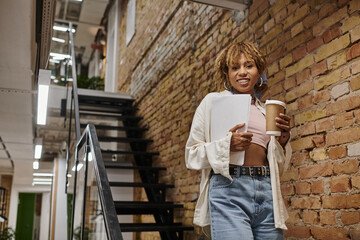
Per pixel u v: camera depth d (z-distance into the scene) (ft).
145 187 13.93
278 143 4.63
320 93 7.42
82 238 8.06
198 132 4.74
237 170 4.37
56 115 19.53
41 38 11.51
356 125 6.47
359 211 6.20
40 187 39.14
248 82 4.73
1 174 35.45
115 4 29.01
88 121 21.67
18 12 8.96
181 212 13.56
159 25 17.70
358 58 6.58
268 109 4.42
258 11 9.94
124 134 22.03
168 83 15.96
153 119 17.52
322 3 7.62
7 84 12.99
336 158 6.84
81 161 9.86
